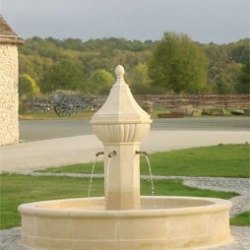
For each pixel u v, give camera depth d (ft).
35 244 34.88
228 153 92.73
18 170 77.82
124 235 33.24
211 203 38.09
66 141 119.75
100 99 246.06
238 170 75.77
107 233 33.30
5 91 118.32
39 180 68.80
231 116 233.35
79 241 33.58
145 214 33.27
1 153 99.40
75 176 71.97
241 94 285.64
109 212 33.32
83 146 107.96
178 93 304.09
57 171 76.23
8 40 118.32
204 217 34.63
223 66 396.98
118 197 37.40
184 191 60.03
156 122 184.75
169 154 92.17
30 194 58.54
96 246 33.35
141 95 266.36
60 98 240.73
